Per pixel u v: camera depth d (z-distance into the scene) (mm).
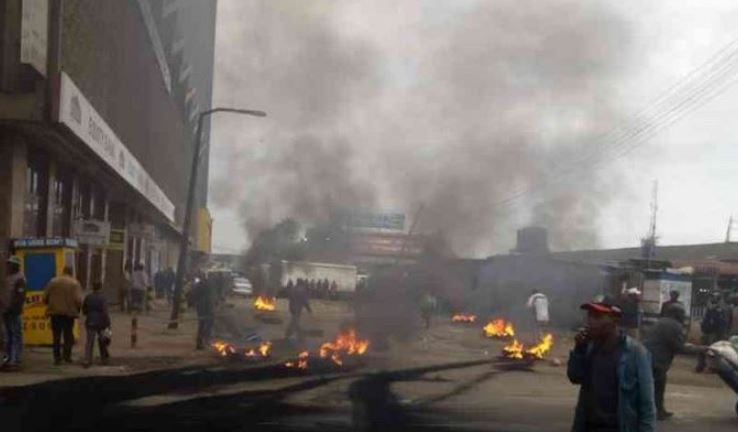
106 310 13062
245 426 8531
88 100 18250
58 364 12656
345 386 11812
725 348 11211
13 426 8156
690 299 24797
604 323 4934
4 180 15141
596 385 4922
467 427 8984
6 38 13922
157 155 35656
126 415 8891
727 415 10914
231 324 21906
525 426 9172
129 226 29359
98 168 21844
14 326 11844
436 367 15094
